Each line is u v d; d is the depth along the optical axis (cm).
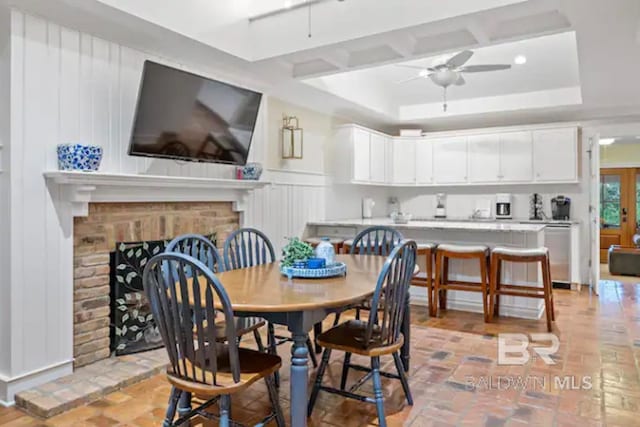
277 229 511
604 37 324
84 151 280
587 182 624
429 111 642
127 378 287
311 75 419
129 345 330
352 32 335
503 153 643
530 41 459
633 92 489
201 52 354
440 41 353
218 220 408
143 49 341
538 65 514
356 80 539
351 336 246
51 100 281
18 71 265
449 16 298
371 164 633
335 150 608
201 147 361
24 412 254
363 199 690
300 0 370
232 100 375
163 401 267
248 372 198
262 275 261
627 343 367
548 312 407
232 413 252
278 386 285
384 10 322
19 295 268
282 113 525
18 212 266
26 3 260
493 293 432
